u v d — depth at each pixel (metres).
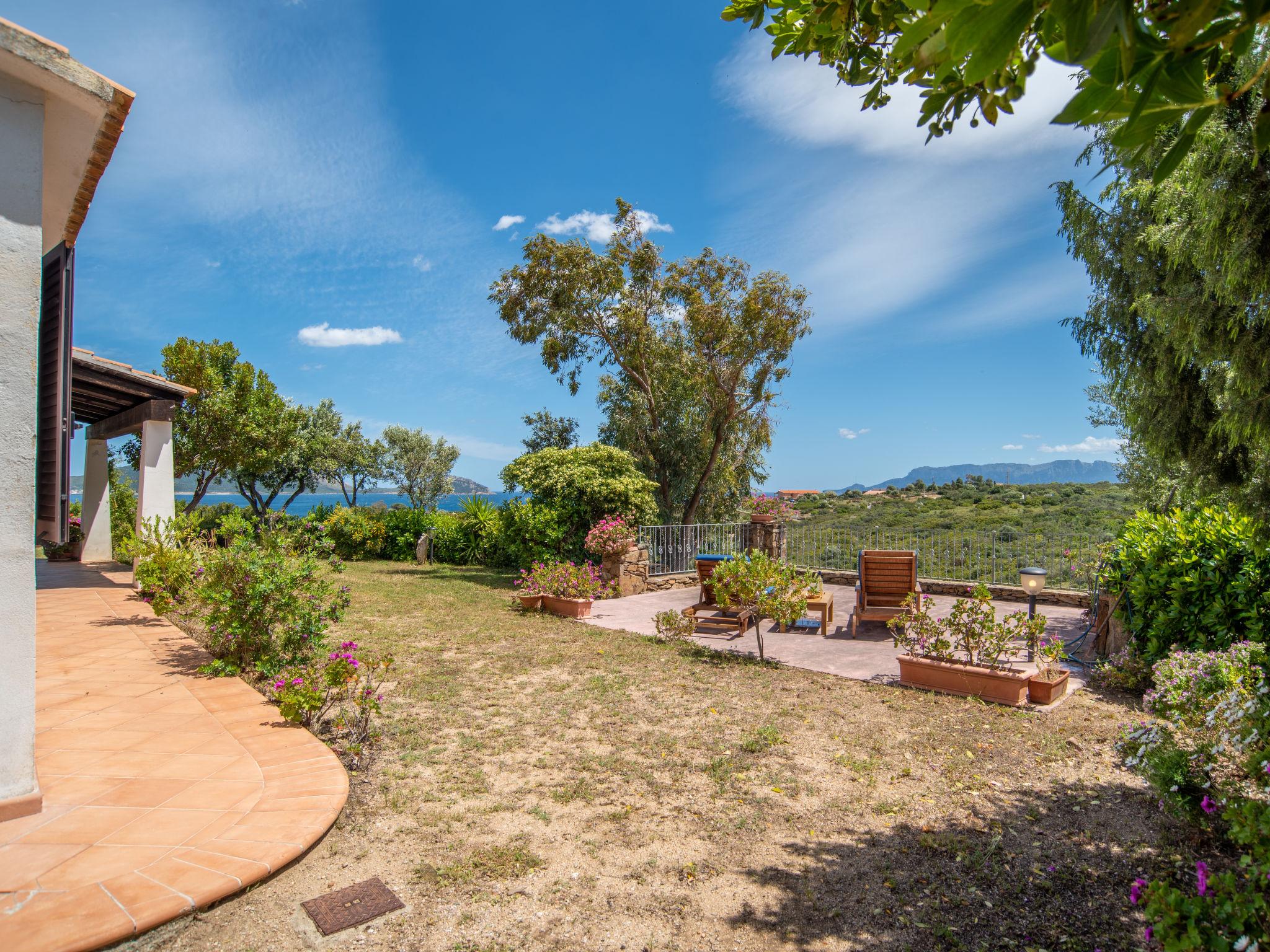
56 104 3.51
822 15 2.24
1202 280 6.69
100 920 2.49
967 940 2.69
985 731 5.19
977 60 1.22
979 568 12.11
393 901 2.86
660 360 18.31
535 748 4.74
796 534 14.78
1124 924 2.79
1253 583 5.54
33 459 3.32
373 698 4.96
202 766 3.99
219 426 18.70
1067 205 9.55
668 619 8.38
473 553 17.84
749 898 2.98
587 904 2.91
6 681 3.28
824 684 6.48
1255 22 1.14
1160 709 4.61
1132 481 12.67
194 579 8.31
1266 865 2.15
